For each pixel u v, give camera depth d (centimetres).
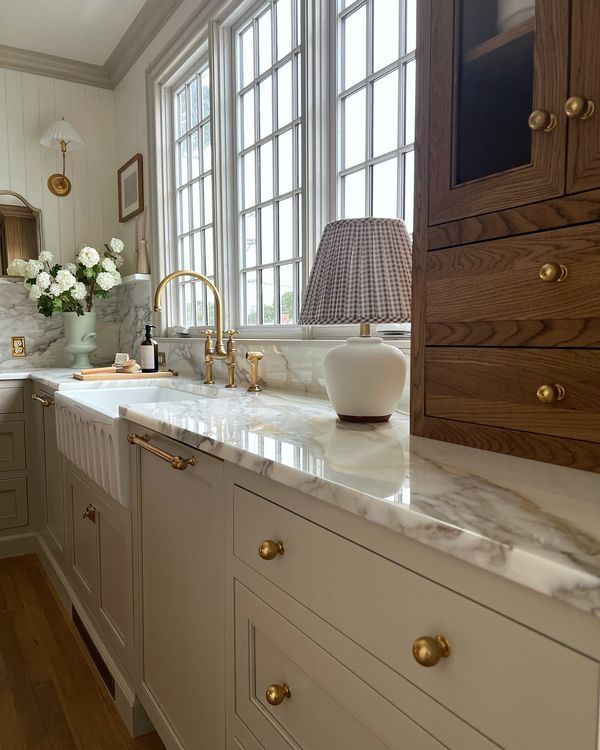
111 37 322
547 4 78
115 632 177
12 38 321
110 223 371
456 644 59
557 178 79
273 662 96
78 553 219
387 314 117
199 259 294
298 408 154
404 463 84
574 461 79
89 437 179
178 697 135
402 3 165
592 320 75
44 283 314
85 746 160
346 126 189
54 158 352
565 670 48
